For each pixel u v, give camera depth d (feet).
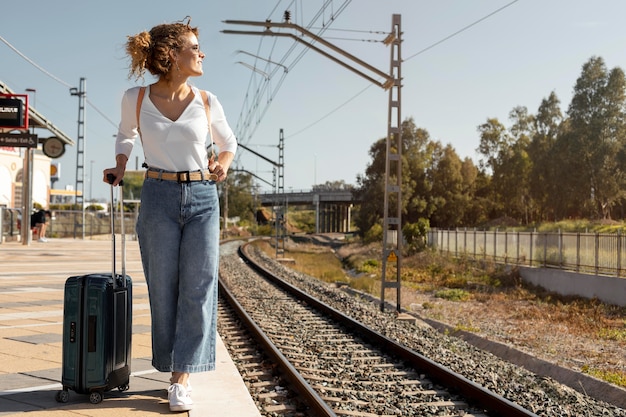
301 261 150.61
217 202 14.29
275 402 19.58
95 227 161.79
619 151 196.44
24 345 21.91
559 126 228.63
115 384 14.75
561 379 32.58
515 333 47.01
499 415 19.30
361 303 58.23
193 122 13.85
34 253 83.56
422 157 253.24
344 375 24.66
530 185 234.79
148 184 13.85
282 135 139.33
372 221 238.27
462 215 252.83
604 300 68.18
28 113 81.35
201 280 13.87
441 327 51.21
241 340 31.53
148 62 13.66
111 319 14.49
